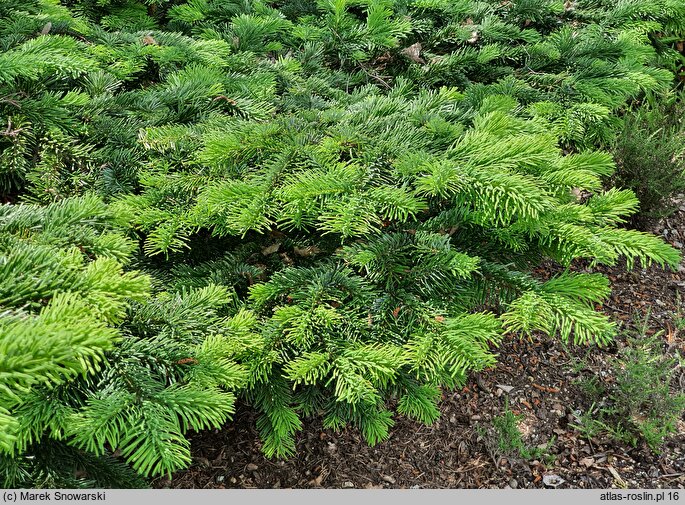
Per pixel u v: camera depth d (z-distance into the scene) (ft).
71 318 3.14
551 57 9.78
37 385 3.91
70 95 6.64
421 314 5.14
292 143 6.15
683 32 12.45
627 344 9.62
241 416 8.21
